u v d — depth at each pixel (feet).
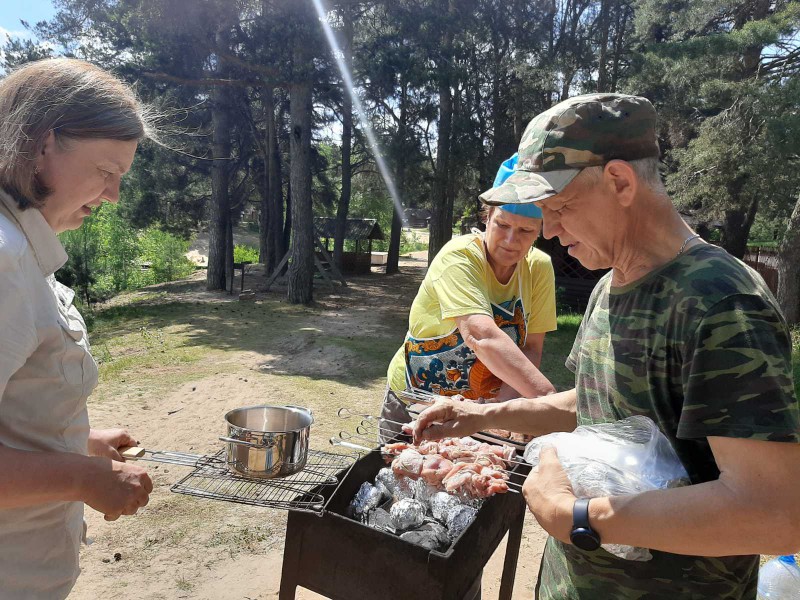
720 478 3.78
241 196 76.28
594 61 55.31
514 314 8.84
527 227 7.99
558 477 4.43
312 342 33.86
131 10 41.68
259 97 68.49
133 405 20.84
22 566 4.64
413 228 176.55
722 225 59.93
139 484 4.67
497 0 51.83
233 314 44.45
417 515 6.08
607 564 4.71
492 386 8.82
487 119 58.59
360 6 49.34
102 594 10.06
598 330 4.88
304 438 5.59
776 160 33.96
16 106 4.35
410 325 9.16
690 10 47.42
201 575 10.69
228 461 5.49
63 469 4.31
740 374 3.66
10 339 4.00
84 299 48.29
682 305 4.02
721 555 3.77
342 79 46.14
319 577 5.87
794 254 39.40
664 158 54.49
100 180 4.71
